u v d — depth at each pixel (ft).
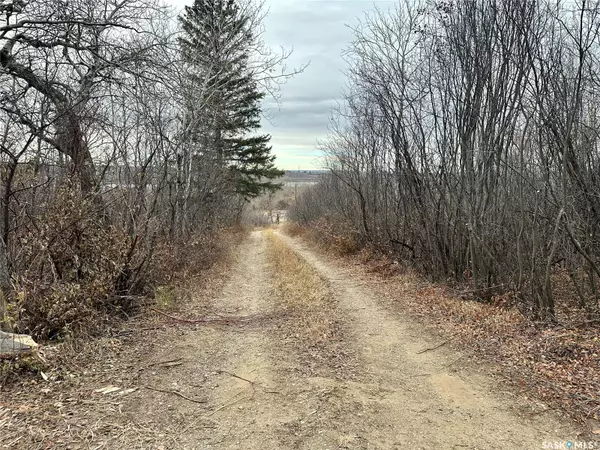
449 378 17.51
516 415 14.24
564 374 16.85
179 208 45.44
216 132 62.44
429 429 13.46
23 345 16.70
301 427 13.52
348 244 59.67
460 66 32.71
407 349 21.27
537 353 19.20
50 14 24.58
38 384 15.81
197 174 56.70
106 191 27.17
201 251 46.24
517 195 29.71
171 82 28.19
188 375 17.53
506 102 28.09
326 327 24.66
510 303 27.25
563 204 22.29
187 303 30.63
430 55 35.42
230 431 13.23
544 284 23.86
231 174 86.33
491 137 29.89
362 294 35.04
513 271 28.81
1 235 21.20
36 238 21.99
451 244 35.68
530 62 23.07
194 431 13.17
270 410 14.62
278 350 20.94
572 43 25.41
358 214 63.26
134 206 29.30
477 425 13.66
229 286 39.34
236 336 23.29
